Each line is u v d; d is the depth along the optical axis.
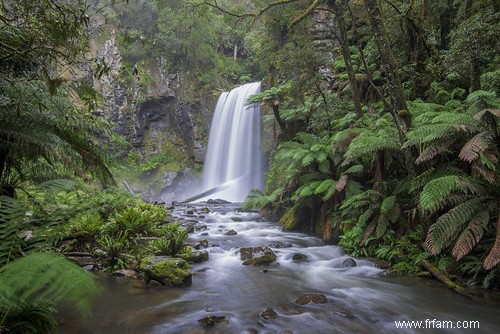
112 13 28.19
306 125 13.80
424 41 10.38
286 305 5.11
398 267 6.76
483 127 5.55
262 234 10.68
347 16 12.95
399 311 4.83
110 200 8.70
